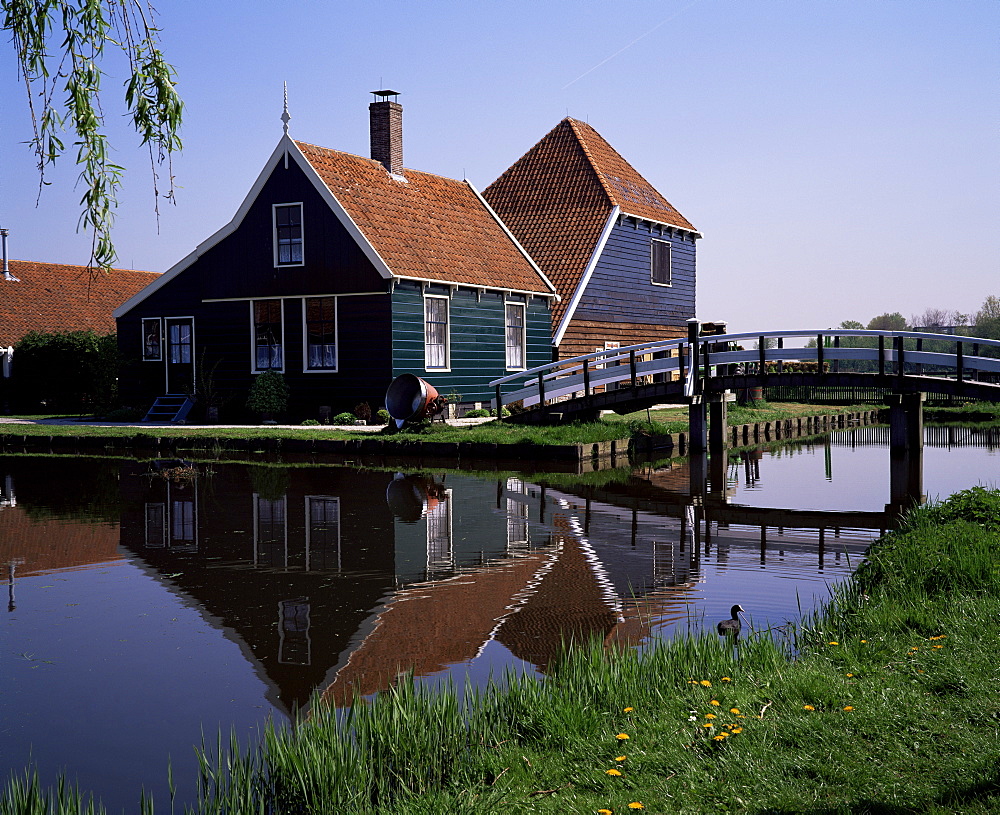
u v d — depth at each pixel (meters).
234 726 5.68
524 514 12.99
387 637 7.33
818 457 21.58
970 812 3.86
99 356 29.39
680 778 4.34
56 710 5.95
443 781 4.56
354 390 23.52
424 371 24.08
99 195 6.00
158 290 26.03
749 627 7.37
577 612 8.01
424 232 25.53
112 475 16.69
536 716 5.05
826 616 7.07
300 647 7.11
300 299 24.12
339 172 24.56
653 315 33.69
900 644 6.04
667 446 21.94
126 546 10.66
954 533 8.38
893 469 17.55
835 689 5.23
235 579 9.18
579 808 4.10
